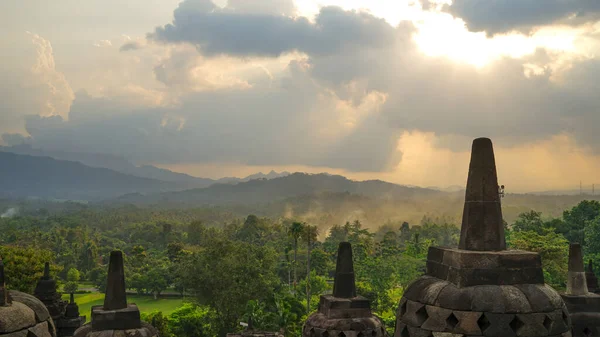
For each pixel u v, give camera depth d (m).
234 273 55.22
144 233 179.00
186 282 55.75
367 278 76.69
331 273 102.94
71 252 119.38
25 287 48.25
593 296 15.38
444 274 10.23
